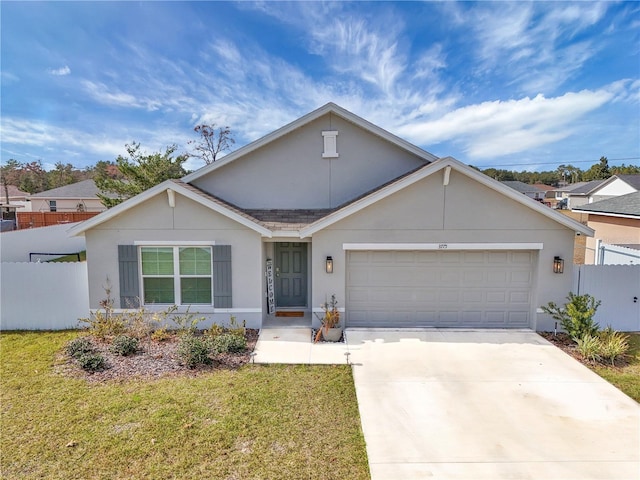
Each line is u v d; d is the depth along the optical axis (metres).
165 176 26.22
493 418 6.58
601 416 6.64
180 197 10.91
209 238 11.06
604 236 22.56
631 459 5.49
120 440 5.80
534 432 6.16
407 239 11.03
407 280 11.39
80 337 10.34
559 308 10.94
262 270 11.35
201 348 8.76
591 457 5.54
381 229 11.04
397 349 9.72
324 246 11.11
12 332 11.00
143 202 10.92
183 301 11.34
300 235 11.01
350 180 13.25
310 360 9.05
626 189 44.00
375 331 11.10
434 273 11.34
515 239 10.90
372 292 11.45
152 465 5.25
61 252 25.42
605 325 11.13
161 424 6.26
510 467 5.33
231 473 5.12
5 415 6.49
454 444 5.85
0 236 19.25
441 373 8.34
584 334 9.62
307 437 5.98
